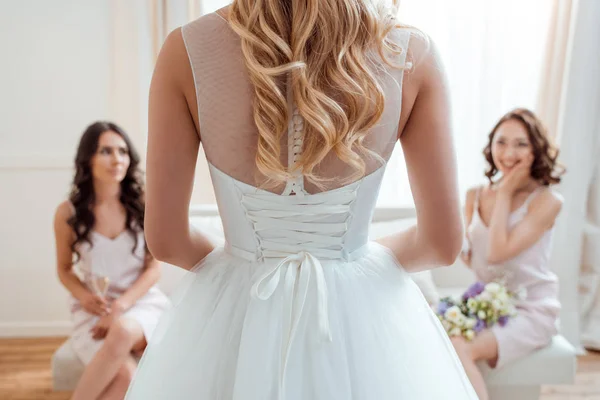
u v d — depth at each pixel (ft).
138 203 7.75
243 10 2.87
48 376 9.23
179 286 3.73
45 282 10.72
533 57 10.52
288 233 3.15
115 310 6.90
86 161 7.47
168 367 3.27
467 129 10.54
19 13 10.18
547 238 7.75
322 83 2.83
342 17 2.79
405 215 8.98
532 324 7.11
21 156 10.42
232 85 2.91
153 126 3.01
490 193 8.08
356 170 3.01
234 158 3.00
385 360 3.18
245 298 3.22
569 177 10.07
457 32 10.30
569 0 9.93
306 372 3.06
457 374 3.53
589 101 9.95
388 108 2.95
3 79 10.30
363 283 3.29
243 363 3.03
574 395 8.77
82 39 10.31
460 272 9.34
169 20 10.09
